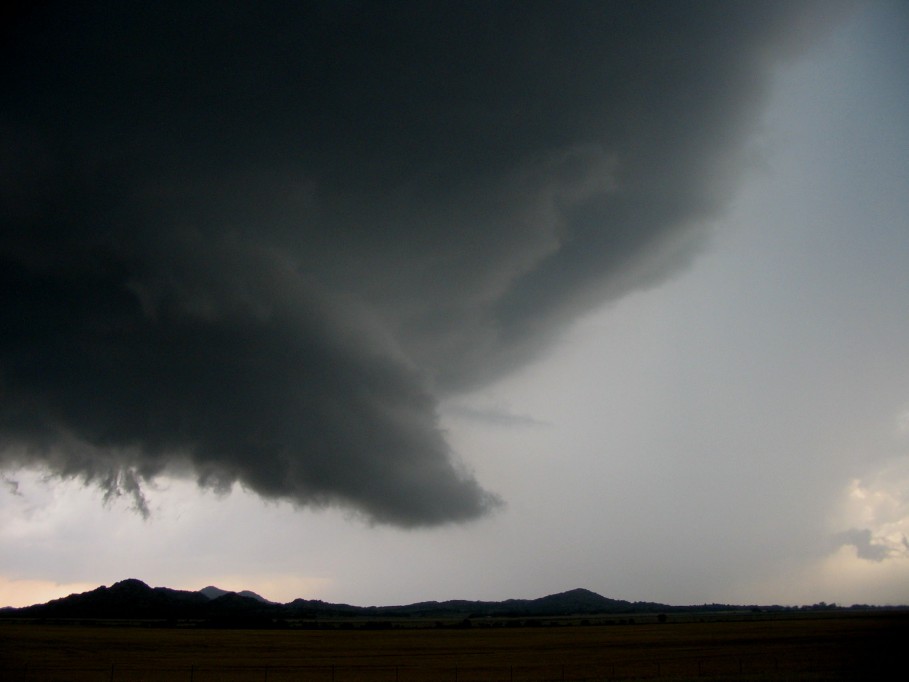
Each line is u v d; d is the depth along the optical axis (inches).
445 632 6043.3
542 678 2171.5
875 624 5428.2
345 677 2315.5
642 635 4859.7
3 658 2947.8
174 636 5000.0
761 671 2207.2
